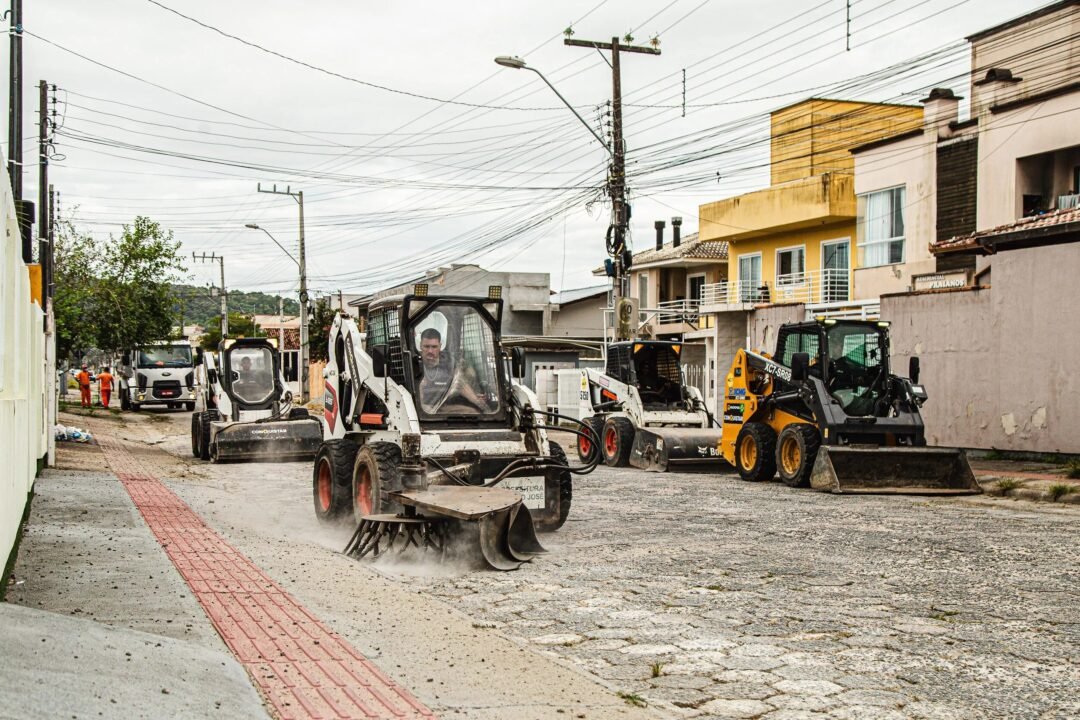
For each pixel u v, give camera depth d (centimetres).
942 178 2494
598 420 2170
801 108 3278
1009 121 2220
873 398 1647
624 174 2480
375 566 935
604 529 1148
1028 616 721
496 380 1155
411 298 1123
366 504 1092
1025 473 1653
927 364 2092
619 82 2466
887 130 3362
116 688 451
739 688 557
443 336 1143
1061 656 618
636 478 1795
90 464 1794
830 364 1642
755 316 2781
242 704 472
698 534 1108
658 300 4281
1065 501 1405
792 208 3080
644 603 770
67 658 482
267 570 834
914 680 571
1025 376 1867
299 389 4612
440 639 636
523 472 1087
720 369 2955
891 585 829
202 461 2161
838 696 543
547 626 700
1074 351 1772
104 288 3631
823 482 1537
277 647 587
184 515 1173
